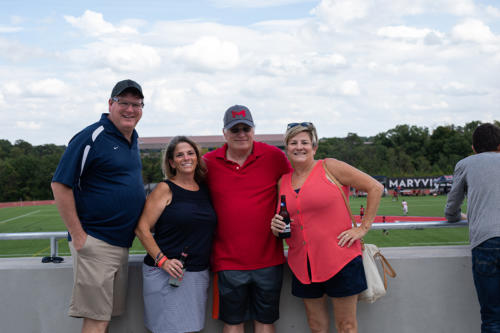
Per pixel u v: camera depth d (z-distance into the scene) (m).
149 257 2.29
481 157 2.38
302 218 2.22
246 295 2.35
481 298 2.29
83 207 2.13
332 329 2.64
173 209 2.21
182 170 2.25
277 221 2.17
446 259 2.67
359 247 2.24
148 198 2.24
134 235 2.28
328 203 2.18
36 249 19.17
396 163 75.12
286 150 2.29
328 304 2.63
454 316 2.68
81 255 2.12
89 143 2.07
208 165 2.39
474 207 2.31
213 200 2.38
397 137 85.25
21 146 91.75
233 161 2.37
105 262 2.15
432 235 20.77
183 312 2.23
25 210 46.09
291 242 2.30
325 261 2.18
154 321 2.26
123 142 2.19
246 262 2.29
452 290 2.68
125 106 2.13
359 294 2.35
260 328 2.38
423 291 2.67
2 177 71.00
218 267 2.34
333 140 90.12
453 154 77.25
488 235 2.21
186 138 2.29
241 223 2.28
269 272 2.32
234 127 2.29
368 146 81.25
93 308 2.15
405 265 2.66
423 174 71.75
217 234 2.37
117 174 2.15
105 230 2.14
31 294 2.59
